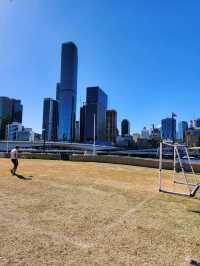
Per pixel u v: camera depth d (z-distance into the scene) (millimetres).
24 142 116562
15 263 6375
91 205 11977
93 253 7156
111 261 6750
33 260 6578
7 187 15289
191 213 11492
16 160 20656
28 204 11656
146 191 16047
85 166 30156
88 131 191750
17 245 7383
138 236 8523
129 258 6961
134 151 117500
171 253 7379
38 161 36500
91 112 193000
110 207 11805
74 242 7805
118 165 32844
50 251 7129
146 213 11148
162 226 9602
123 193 15055
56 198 13008
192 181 21328
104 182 18609
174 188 17562
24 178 18875
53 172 23125
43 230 8609
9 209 10750
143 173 25266
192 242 8227
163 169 29688
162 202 13320
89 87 196125
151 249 7586
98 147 120688
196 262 6867
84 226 9172
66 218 9922
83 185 16953
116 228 9148
